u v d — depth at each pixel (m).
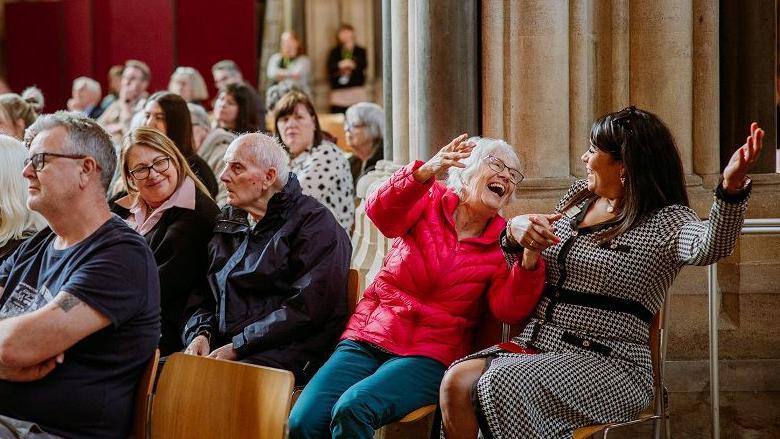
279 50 15.25
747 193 3.39
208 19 13.40
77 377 3.33
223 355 4.16
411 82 5.18
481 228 4.16
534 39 4.76
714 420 4.11
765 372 4.73
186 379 3.37
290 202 4.29
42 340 3.22
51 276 3.45
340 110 14.74
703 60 4.80
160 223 4.52
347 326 4.21
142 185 4.50
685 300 4.79
